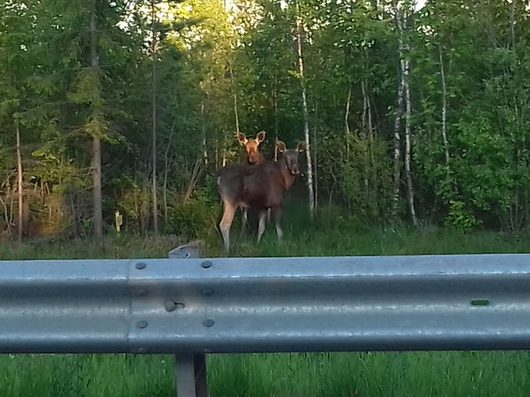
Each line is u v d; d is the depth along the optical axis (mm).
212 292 3543
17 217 21359
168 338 3527
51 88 18938
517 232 18406
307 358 4879
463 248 15312
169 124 22188
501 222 19328
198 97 23844
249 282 3506
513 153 18688
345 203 23016
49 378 4406
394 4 21609
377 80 24438
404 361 4668
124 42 19562
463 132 18391
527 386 4203
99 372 4609
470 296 3480
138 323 3564
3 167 21125
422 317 3475
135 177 21609
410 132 22406
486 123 18391
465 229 18719
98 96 18688
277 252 15453
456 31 19391
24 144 21438
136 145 21594
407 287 3473
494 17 20125
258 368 4512
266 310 3537
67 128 20047
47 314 3584
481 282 3447
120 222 20484
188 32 26000
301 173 24469
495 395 4152
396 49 22516
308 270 3490
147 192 21562
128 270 3555
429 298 3488
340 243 16172
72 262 3600
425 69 19844
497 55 18516
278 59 26547
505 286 3447
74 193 20906
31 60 20125
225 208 18172
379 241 16312
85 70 18672
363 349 3512
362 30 23078
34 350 3594
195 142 23281
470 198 19266
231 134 27234
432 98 20406
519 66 18812
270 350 3533
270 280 3496
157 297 3578
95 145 19234
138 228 21688
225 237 17859
